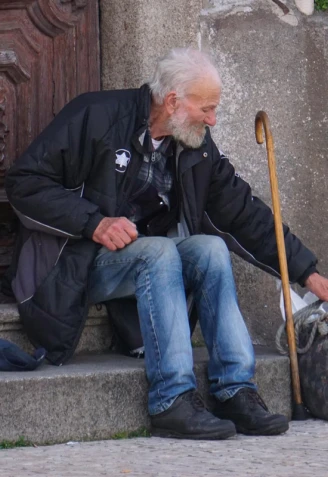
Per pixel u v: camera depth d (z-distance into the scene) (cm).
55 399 575
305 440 586
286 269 679
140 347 667
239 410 607
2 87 741
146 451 548
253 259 699
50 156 628
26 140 747
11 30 744
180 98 639
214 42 782
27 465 504
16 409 564
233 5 789
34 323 628
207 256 618
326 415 657
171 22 765
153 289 596
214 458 526
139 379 605
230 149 782
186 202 668
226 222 690
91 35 764
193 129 648
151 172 663
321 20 807
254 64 787
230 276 619
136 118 650
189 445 567
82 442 580
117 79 766
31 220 634
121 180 648
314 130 797
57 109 757
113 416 595
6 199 740
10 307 665
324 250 798
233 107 783
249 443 574
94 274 639
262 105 788
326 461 518
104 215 640
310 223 795
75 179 642
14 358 596
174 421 586
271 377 665
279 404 668
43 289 627
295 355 673
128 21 758
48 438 573
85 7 763
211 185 682
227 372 612
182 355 588
